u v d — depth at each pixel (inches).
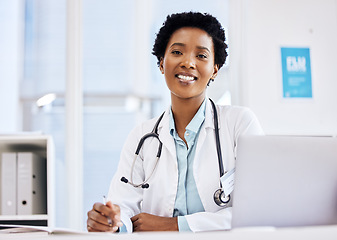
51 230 43.8
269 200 42.4
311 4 109.5
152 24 123.0
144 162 65.4
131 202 62.9
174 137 63.7
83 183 112.6
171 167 62.7
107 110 119.5
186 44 61.5
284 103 106.8
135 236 34.2
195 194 61.1
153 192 63.1
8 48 116.8
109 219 49.9
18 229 46.9
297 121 106.8
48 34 117.0
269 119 106.2
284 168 42.9
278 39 108.3
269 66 107.4
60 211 108.7
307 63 108.3
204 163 61.9
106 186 113.8
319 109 107.5
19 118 115.6
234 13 111.6
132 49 123.8
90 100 119.2
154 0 122.7
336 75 108.6
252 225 42.2
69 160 107.6
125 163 66.8
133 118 121.3
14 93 116.0
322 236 32.9
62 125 114.5
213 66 64.2
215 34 63.4
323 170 42.7
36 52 117.0
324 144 43.3
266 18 108.4
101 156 116.2
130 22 123.4
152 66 124.1
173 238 33.6
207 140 63.2
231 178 54.6
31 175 89.9
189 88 61.1
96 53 121.2
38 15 117.7
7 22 117.3
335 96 108.1
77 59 111.1
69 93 109.5
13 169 90.0
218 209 60.1
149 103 123.8
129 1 123.3
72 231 42.3
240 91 109.0
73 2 111.1
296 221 42.1
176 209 61.1
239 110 65.9
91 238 35.1
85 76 120.1
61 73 116.4
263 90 106.8
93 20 121.9
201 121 63.4
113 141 118.2
